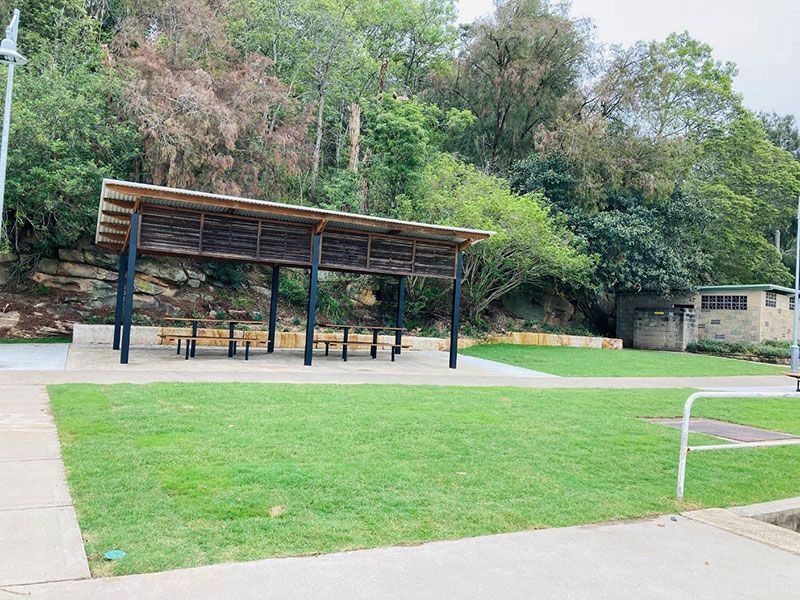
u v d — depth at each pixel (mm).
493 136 33844
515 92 31734
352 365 15195
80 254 19188
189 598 3059
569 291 30719
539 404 9852
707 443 7930
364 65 29953
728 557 4121
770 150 39156
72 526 3922
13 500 4320
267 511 4371
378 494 4902
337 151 27891
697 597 3443
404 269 15648
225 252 13594
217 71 22203
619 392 12312
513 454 6465
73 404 7547
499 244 22516
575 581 3561
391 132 22984
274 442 6234
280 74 27312
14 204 16828
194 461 5406
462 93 33531
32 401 7852
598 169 29078
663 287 28750
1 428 6316
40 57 19406
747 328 28875
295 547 3809
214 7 24281
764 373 20250
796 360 21484
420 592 3279
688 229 33375
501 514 4672
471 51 32688
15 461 5215
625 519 4863
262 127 21469
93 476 4883
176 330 17859
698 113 37594
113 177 18484
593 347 26812
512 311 28797
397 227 14297
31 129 16688
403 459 5965
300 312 22453
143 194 11820
